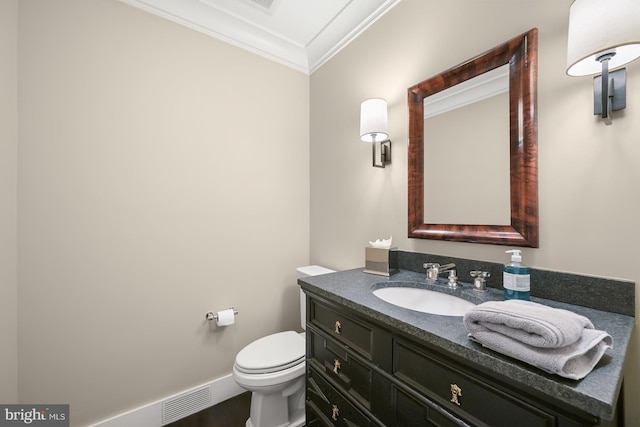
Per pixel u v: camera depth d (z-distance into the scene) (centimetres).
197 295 170
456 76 120
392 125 151
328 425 109
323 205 206
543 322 53
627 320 76
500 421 58
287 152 211
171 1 160
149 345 154
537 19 96
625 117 79
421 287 117
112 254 144
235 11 174
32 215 125
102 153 141
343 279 126
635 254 78
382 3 155
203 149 173
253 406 148
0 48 112
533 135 96
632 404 78
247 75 191
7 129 116
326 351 112
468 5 117
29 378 125
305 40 203
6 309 117
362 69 171
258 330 195
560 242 91
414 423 75
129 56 149
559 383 48
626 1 65
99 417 140
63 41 132
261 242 197
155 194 156
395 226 150
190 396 166
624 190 79
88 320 138
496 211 108
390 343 83
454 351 64
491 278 108
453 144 123
